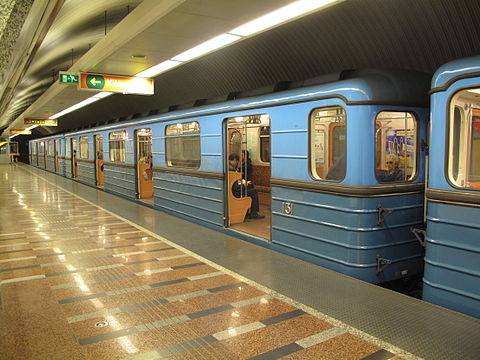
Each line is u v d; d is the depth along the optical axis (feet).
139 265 17.43
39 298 13.70
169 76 39.99
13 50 11.97
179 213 28.76
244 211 25.38
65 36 33.53
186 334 11.03
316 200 16.83
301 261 17.52
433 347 10.18
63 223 27.04
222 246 20.47
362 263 15.23
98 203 36.42
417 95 15.98
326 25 22.21
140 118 35.27
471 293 11.68
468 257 11.72
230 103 22.02
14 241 21.97
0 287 14.71
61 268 17.10
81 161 56.90
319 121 17.16
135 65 27.68
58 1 12.48
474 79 11.44
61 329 11.36
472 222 11.56
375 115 15.05
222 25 18.47
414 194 16.37
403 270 16.26
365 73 16.46
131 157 37.70
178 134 28.37
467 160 12.41
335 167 16.38
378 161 17.34
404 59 20.52
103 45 24.31
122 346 10.40
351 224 15.28
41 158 99.60
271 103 18.89
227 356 9.89
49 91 45.98
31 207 34.27
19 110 93.30
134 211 31.78
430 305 12.57
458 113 12.23
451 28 17.54
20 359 9.77
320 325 11.49
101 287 14.74
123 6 28.76
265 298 13.51
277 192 19.07
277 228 19.21
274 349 10.20
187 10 16.46
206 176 24.82
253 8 16.12
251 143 32.89
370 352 10.01
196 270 16.65
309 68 26.13
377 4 18.99
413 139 16.46
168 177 30.17
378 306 12.70
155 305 13.05
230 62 31.55
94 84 30.37
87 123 83.25
